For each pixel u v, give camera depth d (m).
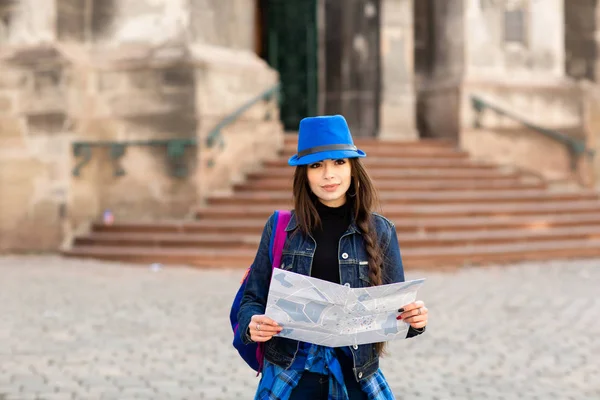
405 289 2.47
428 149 15.62
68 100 13.09
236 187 13.50
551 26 16.62
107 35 13.71
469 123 15.75
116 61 13.50
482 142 15.79
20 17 13.57
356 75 16.95
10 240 13.34
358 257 2.60
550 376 5.67
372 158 14.69
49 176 13.16
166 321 7.48
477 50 16.09
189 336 6.86
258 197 13.04
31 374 5.57
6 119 13.39
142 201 13.33
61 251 12.82
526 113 16.14
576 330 7.29
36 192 13.23
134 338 6.76
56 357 6.07
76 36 13.75
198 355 6.18
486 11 16.19
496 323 7.59
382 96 16.53
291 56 17.73
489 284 10.16
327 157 2.56
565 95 16.41
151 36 13.47
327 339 2.50
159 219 13.23
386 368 5.86
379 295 2.46
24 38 13.55
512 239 12.84
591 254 13.12
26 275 10.58
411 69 16.69
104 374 5.59
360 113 16.89
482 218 13.36
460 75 16.06
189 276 10.64
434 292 9.45
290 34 17.75
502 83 15.95
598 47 18.52
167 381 5.41
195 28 13.47
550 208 13.98
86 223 13.38
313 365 2.55
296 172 2.68
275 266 2.64
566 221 13.62
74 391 5.13
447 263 12.02
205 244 12.14
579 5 18.58
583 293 9.40
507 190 14.70
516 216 13.71
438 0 16.86
